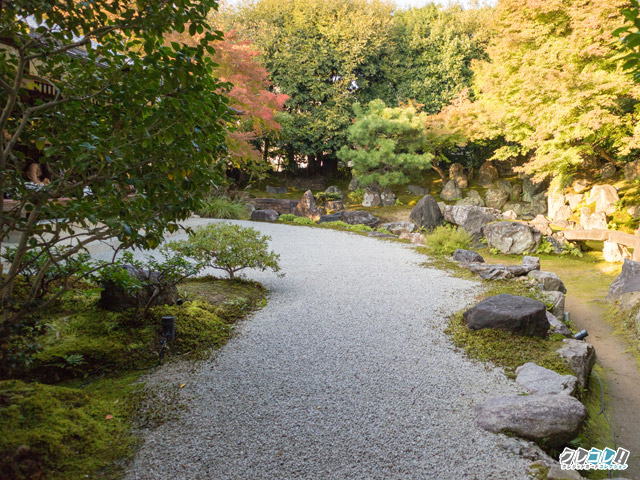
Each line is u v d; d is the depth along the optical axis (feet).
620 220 51.78
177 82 8.52
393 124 68.44
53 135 9.46
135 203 9.12
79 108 9.26
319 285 22.48
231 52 41.96
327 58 77.77
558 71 45.19
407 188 81.20
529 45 53.88
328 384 12.30
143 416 10.39
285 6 79.00
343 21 77.30
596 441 11.39
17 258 9.12
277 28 75.82
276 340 15.30
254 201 61.52
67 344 12.91
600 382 15.61
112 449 9.05
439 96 81.15
